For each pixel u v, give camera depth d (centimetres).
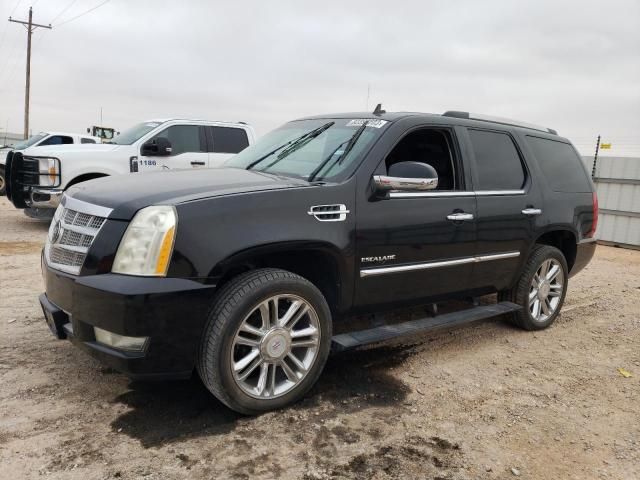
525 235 468
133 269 277
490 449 298
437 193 394
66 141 1505
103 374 358
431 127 406
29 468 255
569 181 534
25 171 920
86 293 281
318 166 368
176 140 1002
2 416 301
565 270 525
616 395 379
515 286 489
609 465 289
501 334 497
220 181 338
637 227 1208
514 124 500
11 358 378
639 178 1197
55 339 415
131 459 267
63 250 308
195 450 278
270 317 312
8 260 696
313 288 324
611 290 731
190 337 285
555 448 304
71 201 326
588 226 546
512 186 463
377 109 416
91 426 296
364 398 350
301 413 324
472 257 421
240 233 296
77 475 252
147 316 271
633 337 516
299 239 314
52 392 331
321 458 279
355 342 352
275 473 264
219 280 292
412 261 379
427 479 266
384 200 360
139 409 317
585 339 500
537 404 357
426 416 331
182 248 279
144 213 284
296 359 325
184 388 346
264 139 468
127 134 1025
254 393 309
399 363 414
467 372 404
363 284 356
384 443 297
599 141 1269
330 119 433
